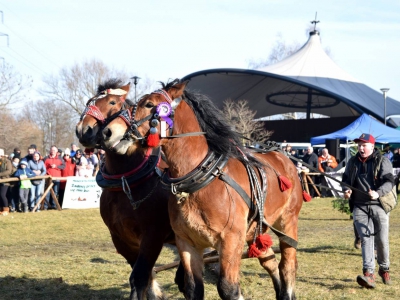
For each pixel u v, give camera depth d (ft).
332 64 119.75
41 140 139.64
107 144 13.61
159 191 15.81
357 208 20.11
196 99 14.17
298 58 119.85
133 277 15.15
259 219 14.75
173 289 19.67
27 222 39.68
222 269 13.39
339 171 59.06
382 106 108.27
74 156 53.62
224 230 13.41
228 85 117.91
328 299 18.06
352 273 22.33
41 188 45.98
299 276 21.76
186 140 13.65
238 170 14.39
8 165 44.57
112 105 15.79
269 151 17.93
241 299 13.51
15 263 24.49
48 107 164.55
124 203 16.07
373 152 20.20
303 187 18.79
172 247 24.27
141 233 15.98
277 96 127.75
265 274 22.17
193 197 13.35
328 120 116.06
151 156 16.19
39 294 18.85
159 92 13.70
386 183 19.51
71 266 23.82
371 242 19.67
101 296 18.69
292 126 121.39
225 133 14.07
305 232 35.68
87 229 37.06
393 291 19.22
